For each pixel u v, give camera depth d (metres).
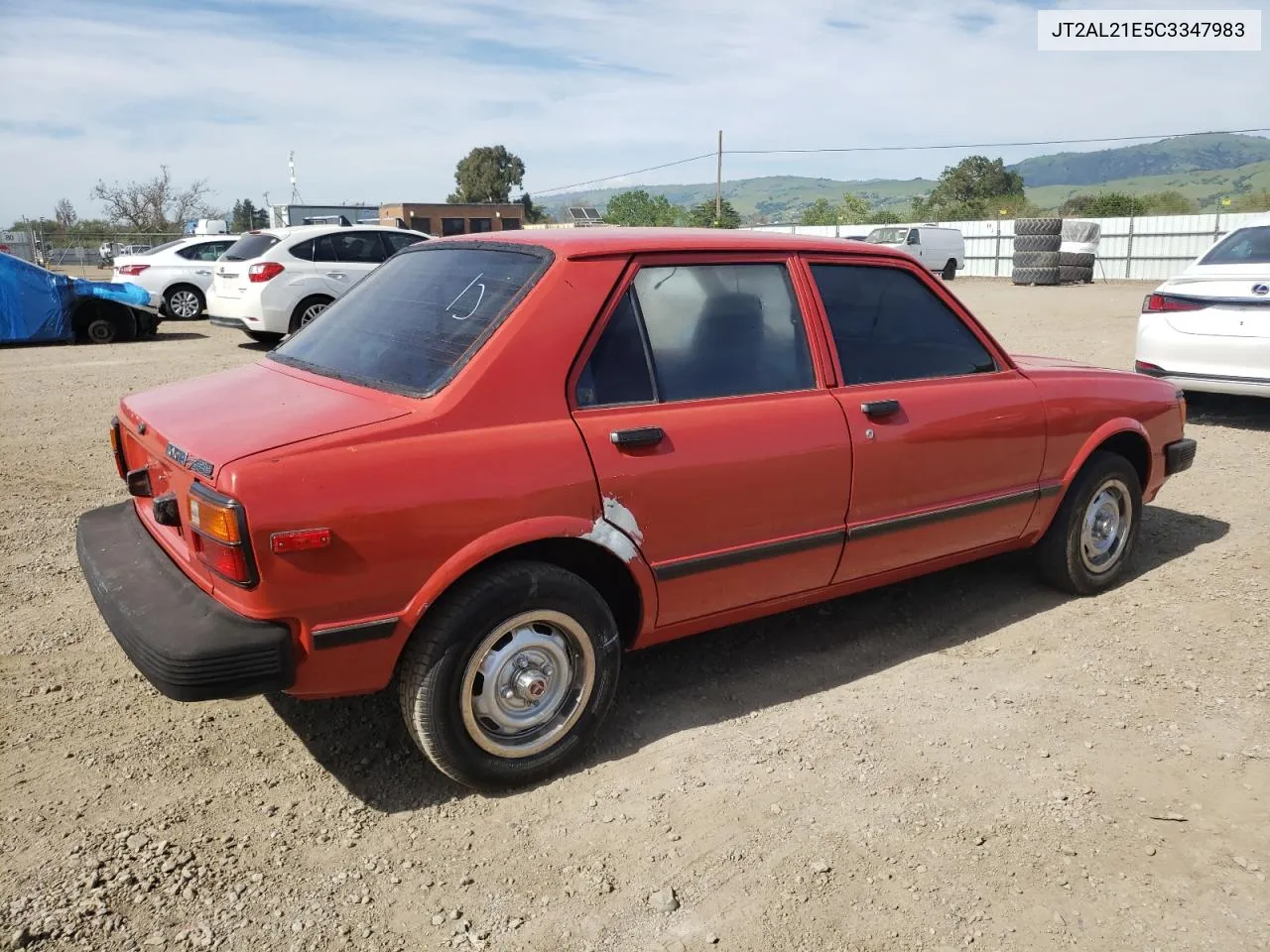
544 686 3.11
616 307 3.25
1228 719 3.62
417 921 2.55
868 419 3.75
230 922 2.52
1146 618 4.54
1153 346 8.33
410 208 57.34
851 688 3.86
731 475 3.37
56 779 3.14
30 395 10.04
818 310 3.75
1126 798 3.13
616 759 3.34
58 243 42.84
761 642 4.30
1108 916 2.60
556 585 3.03
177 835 2.88
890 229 29.83
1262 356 7.68
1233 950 2.49
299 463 2.66
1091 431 4.60
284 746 3.39
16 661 3.97
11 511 5.97
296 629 2.70
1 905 2.54
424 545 2.79
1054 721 3.60
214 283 13.91
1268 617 4.52
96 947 2.42
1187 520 6.01
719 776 3.23
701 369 3.43
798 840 2.90
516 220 60.72
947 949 2.48
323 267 13.13
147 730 3.47
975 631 4.42
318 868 2.75
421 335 3.24
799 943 2.49
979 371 4.27
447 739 2.94
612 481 3.11
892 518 3.88
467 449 2.88
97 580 3.07
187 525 2.82
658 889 2.69
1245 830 2.97
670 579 3.32
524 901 2.63
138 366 12.03
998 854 2.85
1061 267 30.66
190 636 2.61
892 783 3.19
